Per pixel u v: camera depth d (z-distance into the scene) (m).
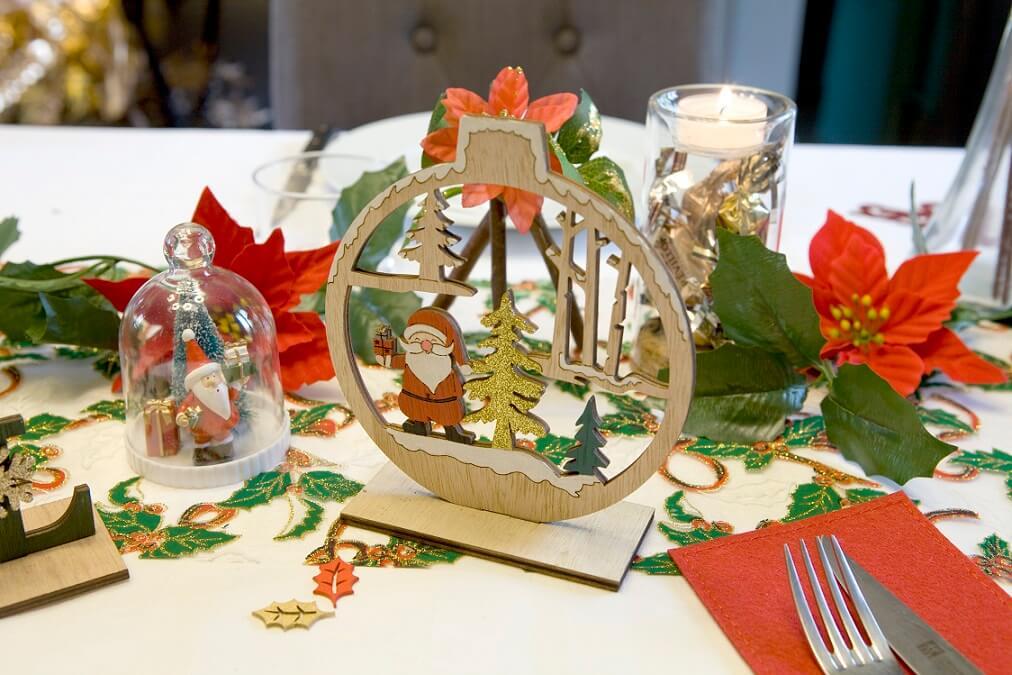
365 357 0.79
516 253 0.98
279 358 0.73
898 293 0.73
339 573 0.56
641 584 0.56
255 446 0.67
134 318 0.65
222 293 0.67
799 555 0.57
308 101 1.55
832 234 0.78
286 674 0.49
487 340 0.58
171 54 2.48
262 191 0.87
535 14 1.53
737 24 2.38
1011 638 0.51
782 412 0.70
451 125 0.67
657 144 0.77
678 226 0.76
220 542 0.59
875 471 0.64
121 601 0.54
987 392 0.77
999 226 0.88
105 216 1.02
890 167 1.19
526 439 0.71
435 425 0.68
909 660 0.49
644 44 1.54
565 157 0.67
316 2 1.51
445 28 1.54
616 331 0.55
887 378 0.72
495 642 0.52
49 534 0.56
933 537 0.59
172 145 1.21
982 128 0.89
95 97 2.32
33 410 0.73
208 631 0.52
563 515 0.60
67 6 2.19
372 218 0.58
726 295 0.68
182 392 0.64
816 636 0.50
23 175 1.12
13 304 0.73
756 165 0.75
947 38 2.26
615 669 0.50
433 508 0.62
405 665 0.50
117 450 0.68
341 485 0.65
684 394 0.55
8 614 0.53
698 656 0.51
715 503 0.64
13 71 2.21
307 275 0.75
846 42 2.39
